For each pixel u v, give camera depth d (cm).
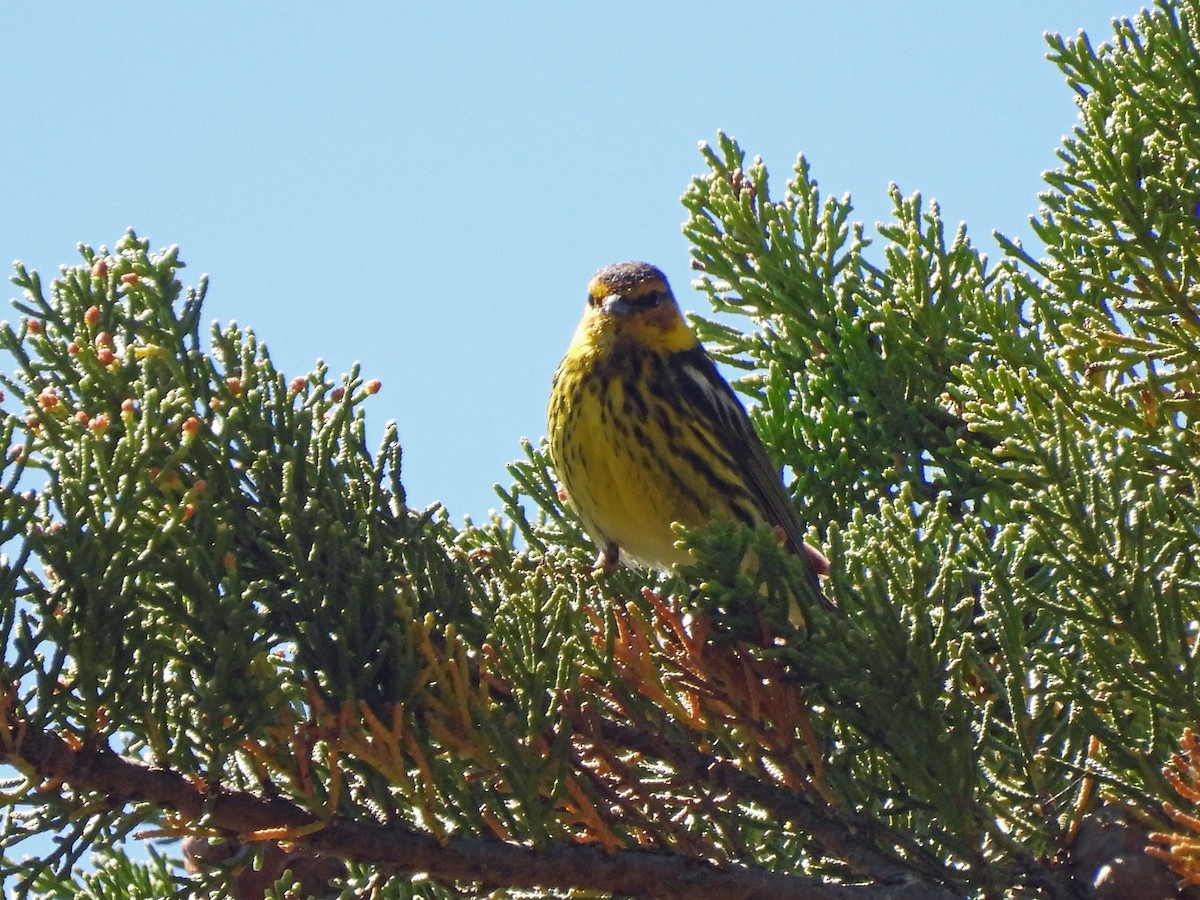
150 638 759
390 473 924
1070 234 1105
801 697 845
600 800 803
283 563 855
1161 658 782
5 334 878
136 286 920
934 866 821
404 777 756
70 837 743
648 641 862
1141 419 968
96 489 767
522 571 938
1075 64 1091
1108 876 777
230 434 880
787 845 936
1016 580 815
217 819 755
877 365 1238
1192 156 1013
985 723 801
